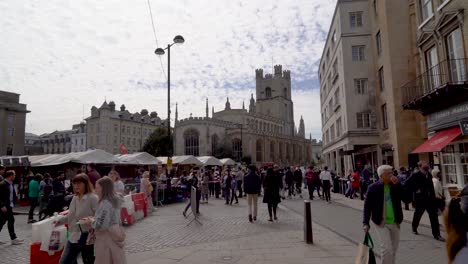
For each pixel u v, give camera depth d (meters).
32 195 13.85
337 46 29.83
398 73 19.91
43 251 6.51
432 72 15.81
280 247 7.80
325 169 18.39
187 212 15.33
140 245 8.43
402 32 20.14
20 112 62.28
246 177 12.08
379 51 24.56
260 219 12.42
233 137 80.31
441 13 14.58
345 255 6.98
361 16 27.22
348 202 17.44
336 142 32.88
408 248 7.45
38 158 25.59
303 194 24.50
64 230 6.79
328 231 9.72
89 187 5.32
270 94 113.62
